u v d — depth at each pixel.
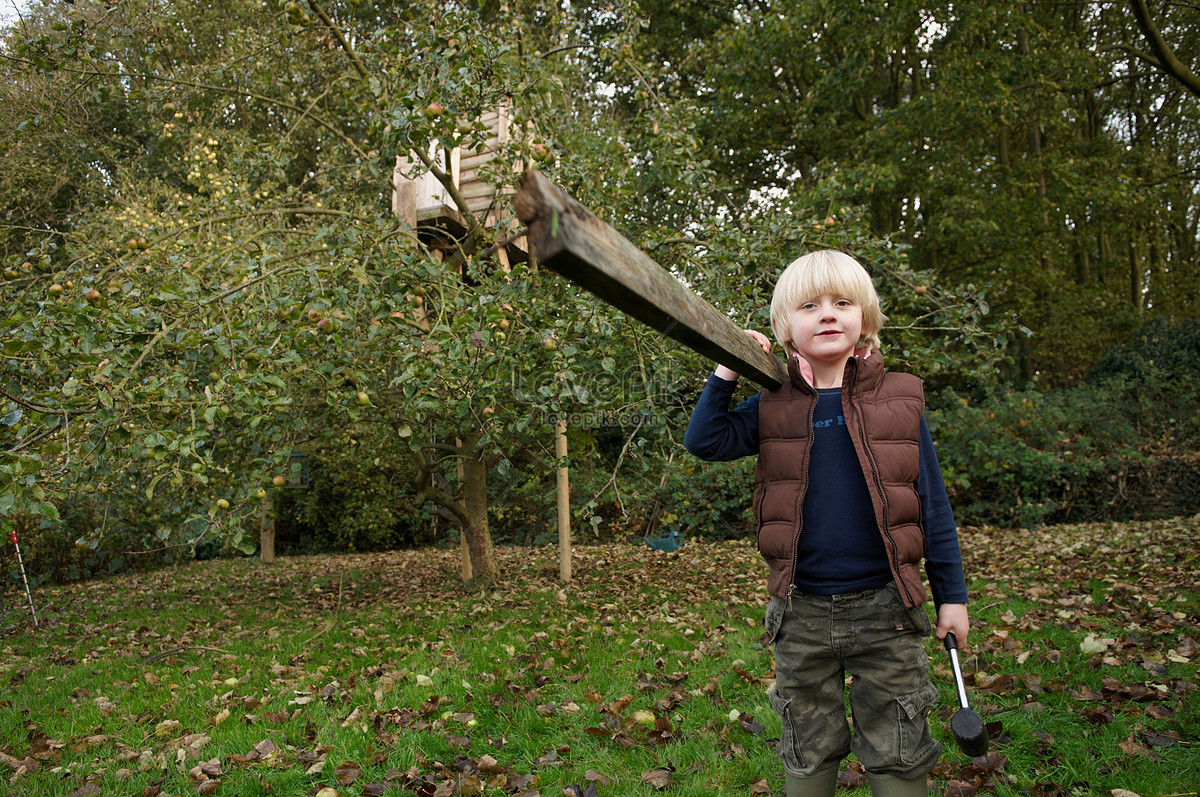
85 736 3.00
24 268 3.69
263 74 4.82
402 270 3.41
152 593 7.27
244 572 8.74
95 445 2.66
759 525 1.62
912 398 1.56
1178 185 11.50
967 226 9.62
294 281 3.80
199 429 2.68
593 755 2.52
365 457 9.65
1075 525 8.24
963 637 1.57
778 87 11.65
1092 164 11.09
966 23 9.38
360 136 8.76
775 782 2.26
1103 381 10.77
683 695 3.00
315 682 3.57
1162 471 8.54
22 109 7.23
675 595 5.38
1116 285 15.02
